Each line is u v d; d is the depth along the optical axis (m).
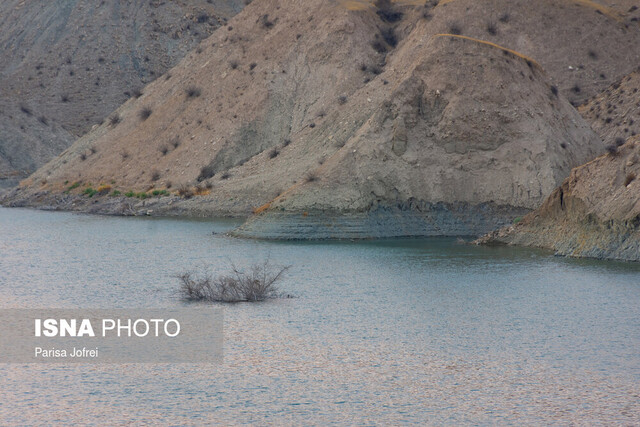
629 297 28.94
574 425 16.19
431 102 55.84
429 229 51.78
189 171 75.00
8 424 16.39
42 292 31.61
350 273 35.62
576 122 60.19
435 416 16.77
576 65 82.81
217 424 16.36
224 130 76.69
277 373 19.86
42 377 19.66
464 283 32.53
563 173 54.84
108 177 81.62
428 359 20.97
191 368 20.31
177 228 57.88
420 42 72.81
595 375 19.44
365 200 51.59
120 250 45.50
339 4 82.69
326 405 17.48
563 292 30.11
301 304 28.47
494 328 24.39
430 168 53.88
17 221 66.50
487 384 18.83
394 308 27.56
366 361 20.83
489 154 54.72
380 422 16.45
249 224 51.94
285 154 69.25
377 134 54.44
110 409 17.27
